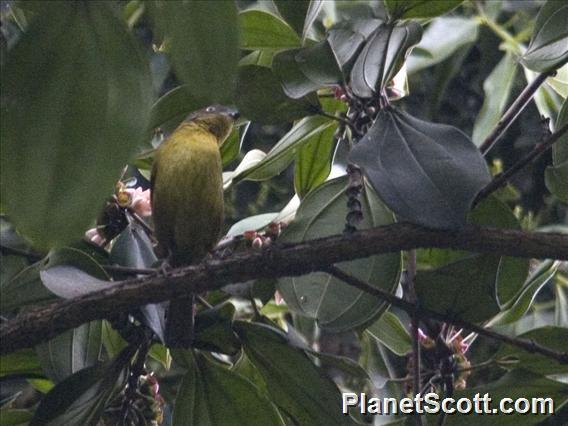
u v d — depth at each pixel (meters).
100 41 3.86
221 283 5.66
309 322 8.68
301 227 6.67
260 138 11.74
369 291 6.07
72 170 3.74
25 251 7.23
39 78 3.81
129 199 7.20
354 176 6.29
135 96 3.84
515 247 5.76
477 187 5.48
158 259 7.43
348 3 9.87
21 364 6.98
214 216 7.42
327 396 6.39
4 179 3.73
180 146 7.37
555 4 6.28
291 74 6.10
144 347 6.29
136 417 6.42
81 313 5.55
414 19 6.27
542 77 6.31
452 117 12.13
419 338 6.98
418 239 5.72
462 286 6.16
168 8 3.67
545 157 11.15
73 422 6.18
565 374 6.78
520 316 7.12
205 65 3.65
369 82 6.15
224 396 6.42
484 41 11.73
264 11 6.62
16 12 5.39
